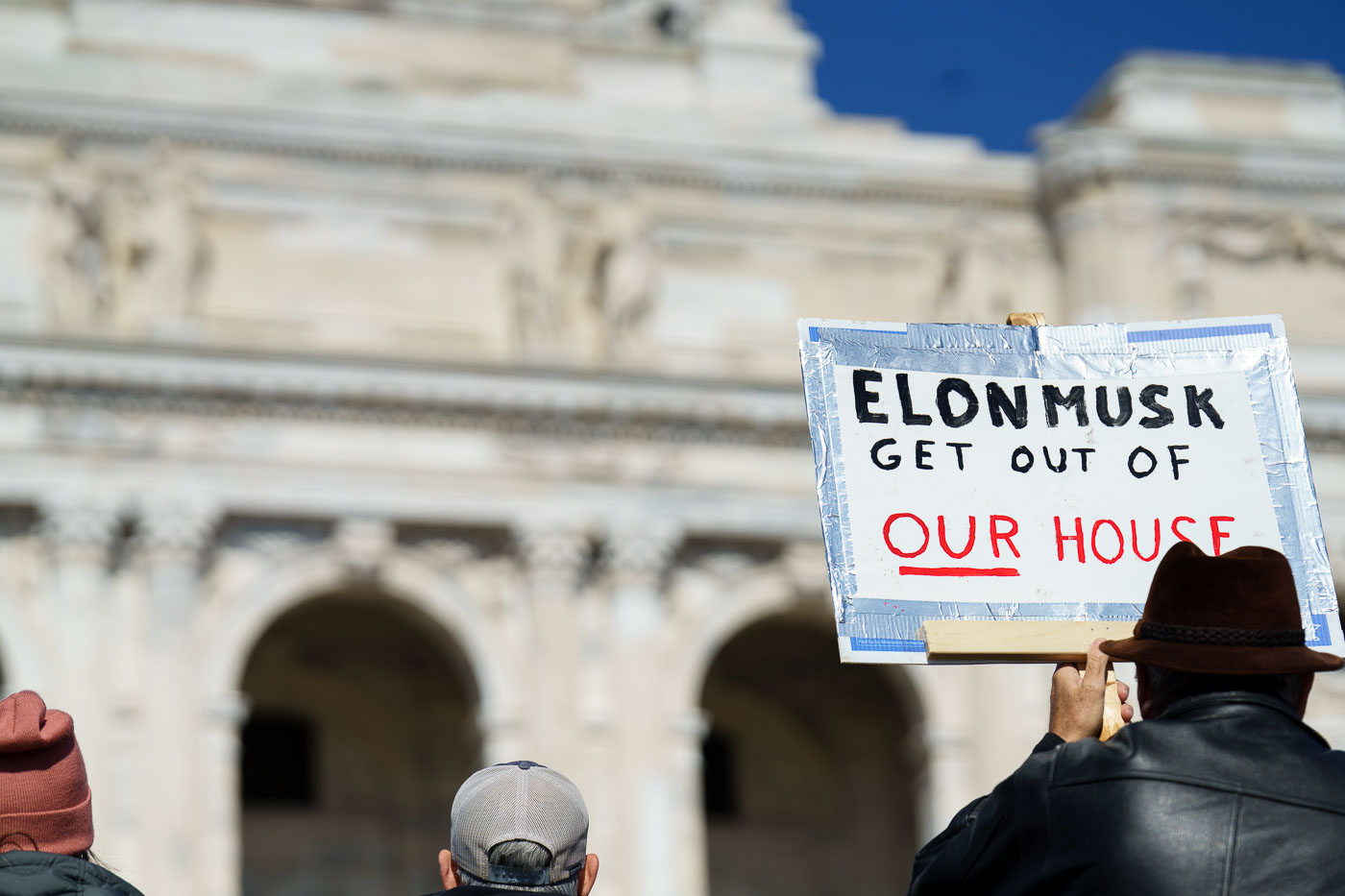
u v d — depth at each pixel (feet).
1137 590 36.14
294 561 171.53
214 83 179.52
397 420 173.99
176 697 165.17
